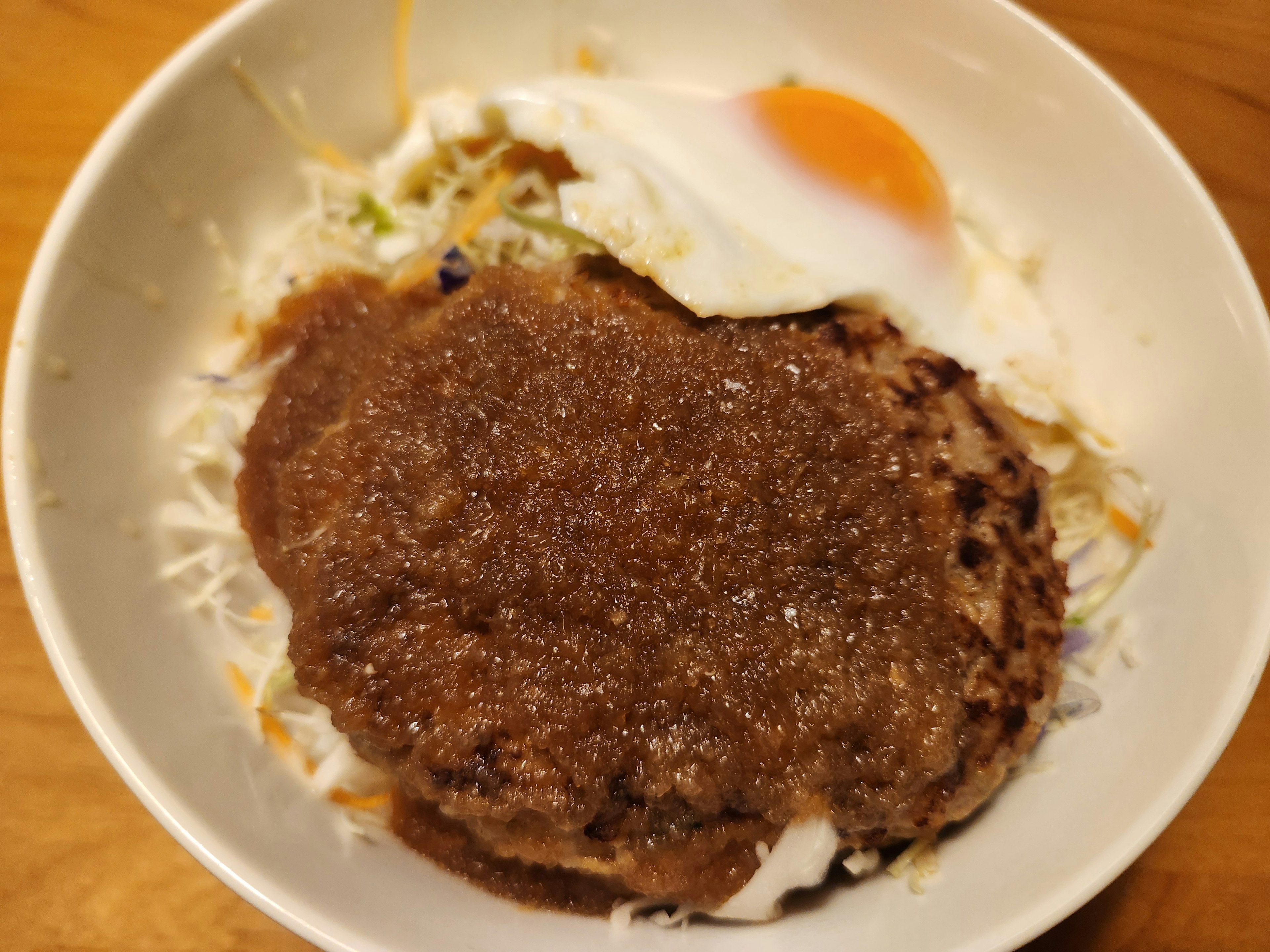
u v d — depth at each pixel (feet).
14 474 0.43
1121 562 0.51
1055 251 0.54
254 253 0.55
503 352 0.46
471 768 0.41
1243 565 0.45
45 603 0.43
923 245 0.52
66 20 0.58
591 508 0.43
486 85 0.57
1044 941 0.48
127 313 0.49
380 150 0.57
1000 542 0.45
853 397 0.46
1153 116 0.57
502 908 0.45
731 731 0.41
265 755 0.48
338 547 0.43
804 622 0.42
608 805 0.41
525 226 0.52
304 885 0.42
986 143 0.55
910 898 0.44
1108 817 0.43
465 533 0.43
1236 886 0.49
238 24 0.49
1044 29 0.50
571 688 0.41
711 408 0.45
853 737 0.41
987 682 0.43
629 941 0.44
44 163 0.56
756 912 0.43
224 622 0.50
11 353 0.44
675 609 0.42
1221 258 0.48
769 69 0.56
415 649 0.42
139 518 0.49
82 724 0.51
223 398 0.52
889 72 0.55
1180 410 0.49
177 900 0.50
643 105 0.53
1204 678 0.44
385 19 0.53
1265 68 0.57
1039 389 0.52
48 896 0.49
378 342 0.51
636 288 0.49
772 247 0.50
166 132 0.48
